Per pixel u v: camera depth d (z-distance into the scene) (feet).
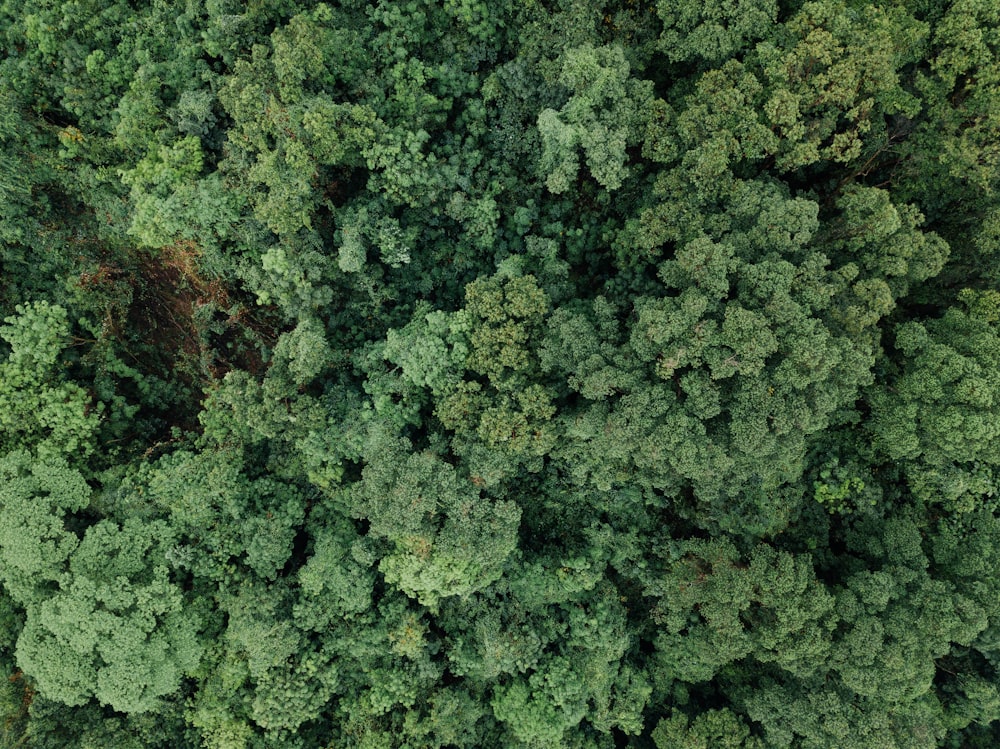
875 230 63.87
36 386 75.25
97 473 77.36
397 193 74.79
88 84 74.08
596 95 67.72
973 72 67.41
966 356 63.87
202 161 73.05
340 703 76.74
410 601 77.82
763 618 68.54
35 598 69.00
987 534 71.05
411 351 71.31
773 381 61.11
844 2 68.85
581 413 67.51
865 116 66.59
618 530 77.97
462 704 76.69
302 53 66.44
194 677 76.28
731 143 64.85
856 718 66.69
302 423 73.15
